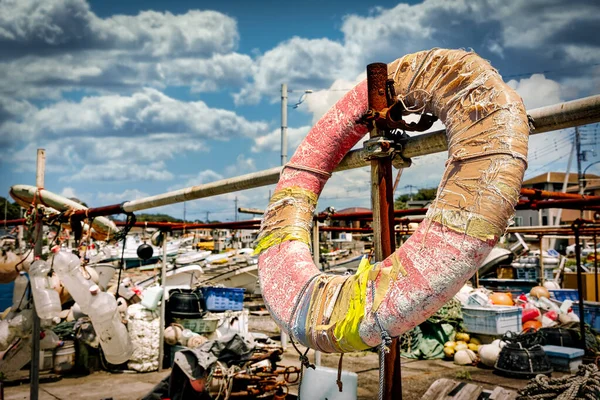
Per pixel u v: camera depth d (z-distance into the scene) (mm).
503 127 1747
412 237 1864
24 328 5898
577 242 8500
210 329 8836
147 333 8430
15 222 8227
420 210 7383
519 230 10633
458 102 1898
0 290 16156
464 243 1706
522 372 7801
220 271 17906
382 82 2219
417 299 1754
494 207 1690
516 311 9617
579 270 8602
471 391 3656
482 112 1811
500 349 8602
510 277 20594
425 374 8211
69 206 5922
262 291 2379
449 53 2018
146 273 19875
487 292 12422
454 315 9805
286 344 10312
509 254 19297
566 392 3297
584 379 3359
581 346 8781
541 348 8055
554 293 14195
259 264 2461
